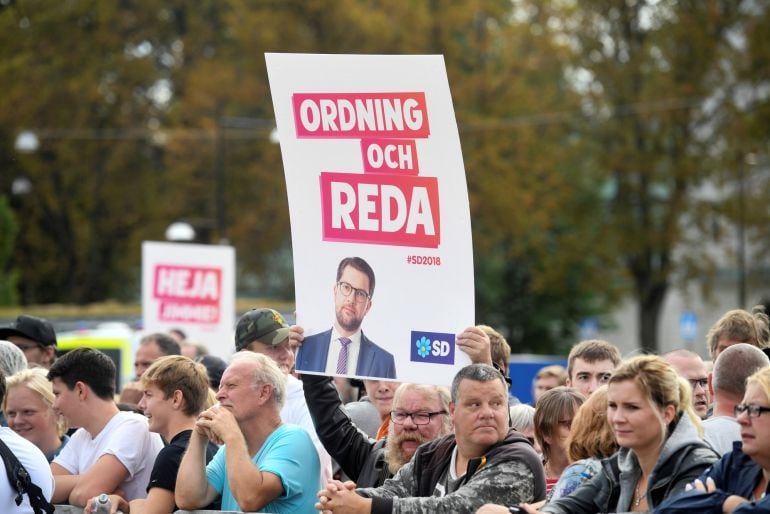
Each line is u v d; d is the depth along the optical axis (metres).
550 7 100.62
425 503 14.41
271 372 16.47
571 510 13.85
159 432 17.34
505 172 97.81
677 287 100.50
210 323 39.19
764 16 96.38
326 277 16.19
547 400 17.34
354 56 15.92
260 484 15.58
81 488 17.73
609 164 97.44
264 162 104.69
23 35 109.06
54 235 110.50
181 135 106.38
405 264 15.82
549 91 101.19
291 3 105.88
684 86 96.38
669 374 13.38
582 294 107.50
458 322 15.58
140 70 109.19
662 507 12.75
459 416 14.77
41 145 106.94
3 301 89.88
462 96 100.19
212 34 113.38
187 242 106.50
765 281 108.88
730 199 98.00
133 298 115.69
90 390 18.44
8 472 16.09
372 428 20.69
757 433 12.64
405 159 15.78
